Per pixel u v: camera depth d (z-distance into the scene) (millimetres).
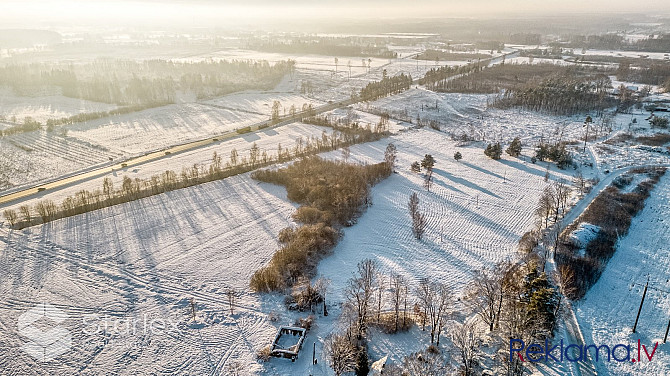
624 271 84625
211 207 106938
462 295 77750
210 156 141000
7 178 124500
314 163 126562
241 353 65750
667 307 74812
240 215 103500
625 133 161000
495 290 71500
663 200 111688
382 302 76062
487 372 60156
